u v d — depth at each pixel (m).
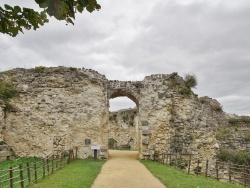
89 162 19.80
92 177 14.12
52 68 23.30
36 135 21.91
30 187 11.64
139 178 14.29
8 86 22.39
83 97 22.97
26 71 23.05
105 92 23.48
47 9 3.55
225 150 24.88
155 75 24.55
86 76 23.34
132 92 24.14
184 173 17.06
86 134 22.42
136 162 20.84
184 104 24.12
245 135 27.25
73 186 11.67
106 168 17.56
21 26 4.77
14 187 11.90
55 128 22.16
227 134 26.91
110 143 35.75
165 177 14.62
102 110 23.02
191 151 23.11
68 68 23.36
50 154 21.66
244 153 24.61
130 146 35.47
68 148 21.94
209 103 27.97
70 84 23.03
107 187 12.16
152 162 21.31
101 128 22.81
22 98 22.38
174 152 22.83
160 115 23.55
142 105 23.77
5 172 15.55
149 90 24.08
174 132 23.33
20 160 20.06
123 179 13.93
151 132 23.17
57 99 22.66
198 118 24.36
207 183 13.94
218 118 27.92
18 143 21.62
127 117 36.66
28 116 22.12
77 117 22.56
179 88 24.52
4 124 21.48
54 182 12.59
